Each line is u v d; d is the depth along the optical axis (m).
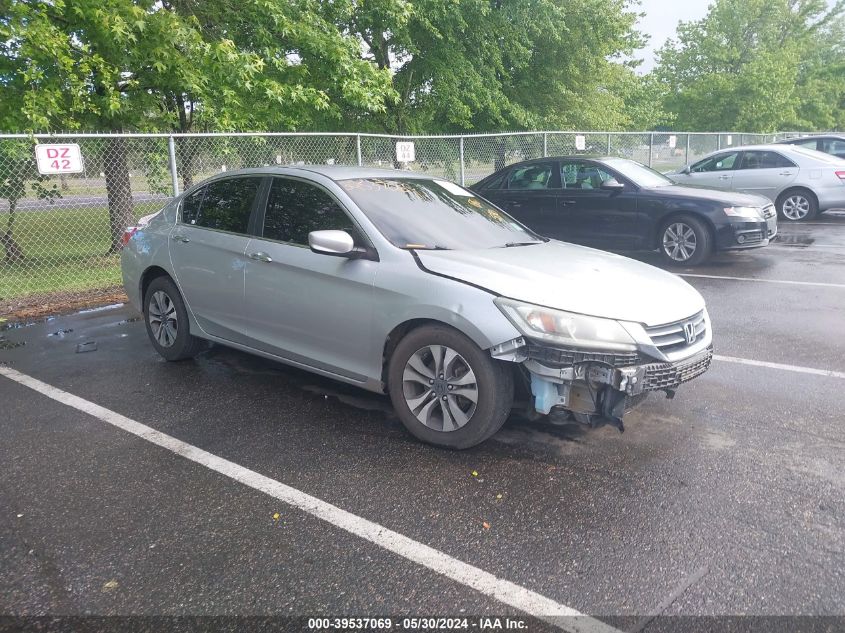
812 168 14.26
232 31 11.66
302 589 2.64
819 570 2.72
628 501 3.29
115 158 9.91
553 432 4.13
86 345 6.22
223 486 3.49
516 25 17.05
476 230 4.65
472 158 14.31
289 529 3.07
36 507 3.28
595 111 21.23
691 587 2.63
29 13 9.07
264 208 4.84
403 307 3.87
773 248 11.38
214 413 4.51
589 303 3.56
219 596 2.60
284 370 5.44
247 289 4.78
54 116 9.80
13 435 4.16
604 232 10.38
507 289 3.63
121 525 3.11
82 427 4.29
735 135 22.22
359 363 4.21
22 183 9.34
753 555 2.83
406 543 2.96
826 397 4.63
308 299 4.38
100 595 2.61
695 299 4.07
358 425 4.29
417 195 4.76
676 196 9.73
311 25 11.81
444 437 3.84
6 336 6.63
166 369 5.49
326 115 14.00
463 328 3.62
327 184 4.53
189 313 5.37
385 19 14.17
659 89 27.98
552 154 15.58
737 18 29.88
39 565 2.80
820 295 7.71
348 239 4.02
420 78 16.70
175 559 2.84
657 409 4.48
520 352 3.52
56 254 9.72
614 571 2.74
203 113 10.65
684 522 3.10
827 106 35.81
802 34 34.78
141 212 10.11
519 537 2.99
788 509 3.19
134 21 9.46
